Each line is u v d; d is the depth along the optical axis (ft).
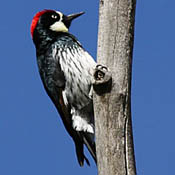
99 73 28.02
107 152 27.45
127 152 27.27
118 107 27.76
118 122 27.63
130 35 28.89
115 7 29.01
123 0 28.96
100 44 29.14
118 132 27.53
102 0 29.58
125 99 27.91
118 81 28.02
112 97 27.76
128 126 27.71
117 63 28.40
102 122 27.86
